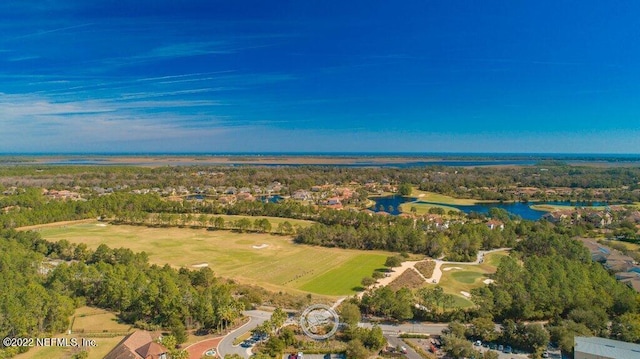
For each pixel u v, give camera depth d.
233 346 111.44
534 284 135.62
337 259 196.12
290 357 104.75
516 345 111.56
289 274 175.12
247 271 179.00
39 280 149.88
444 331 117.50
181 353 100.38
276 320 116.88
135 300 130.00
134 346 104.38
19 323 110.38
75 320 126.81
